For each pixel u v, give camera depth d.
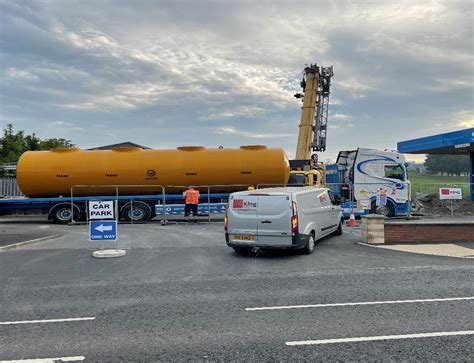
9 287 7.57
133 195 21.03
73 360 4.32
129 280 8.08
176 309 6.12
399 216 19.17
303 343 4.72
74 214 20.53
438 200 23.73
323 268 9.09
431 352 4.43
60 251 11.65
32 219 23.58
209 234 15.06
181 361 4.27
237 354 4.43
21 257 10.72
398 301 6.41
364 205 18.12
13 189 31.22
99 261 10.09
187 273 8.70
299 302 6.42
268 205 10.45
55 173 20.42
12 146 43.31
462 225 12.77
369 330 5.11
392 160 19.12
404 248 11.64
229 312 5.94
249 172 20.64
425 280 7.83
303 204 10.80
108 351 4.55
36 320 5.66
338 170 20.56
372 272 8.61
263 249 10.52
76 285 7.69
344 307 6.12
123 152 20.98
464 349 4.50
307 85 38.72
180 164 20.62
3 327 5.38
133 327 5.33
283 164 20.75
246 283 7.75
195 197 18.97
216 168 20.58
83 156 20.81
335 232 14.04
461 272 8.54
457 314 5.73
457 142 22.64
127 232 15.90
